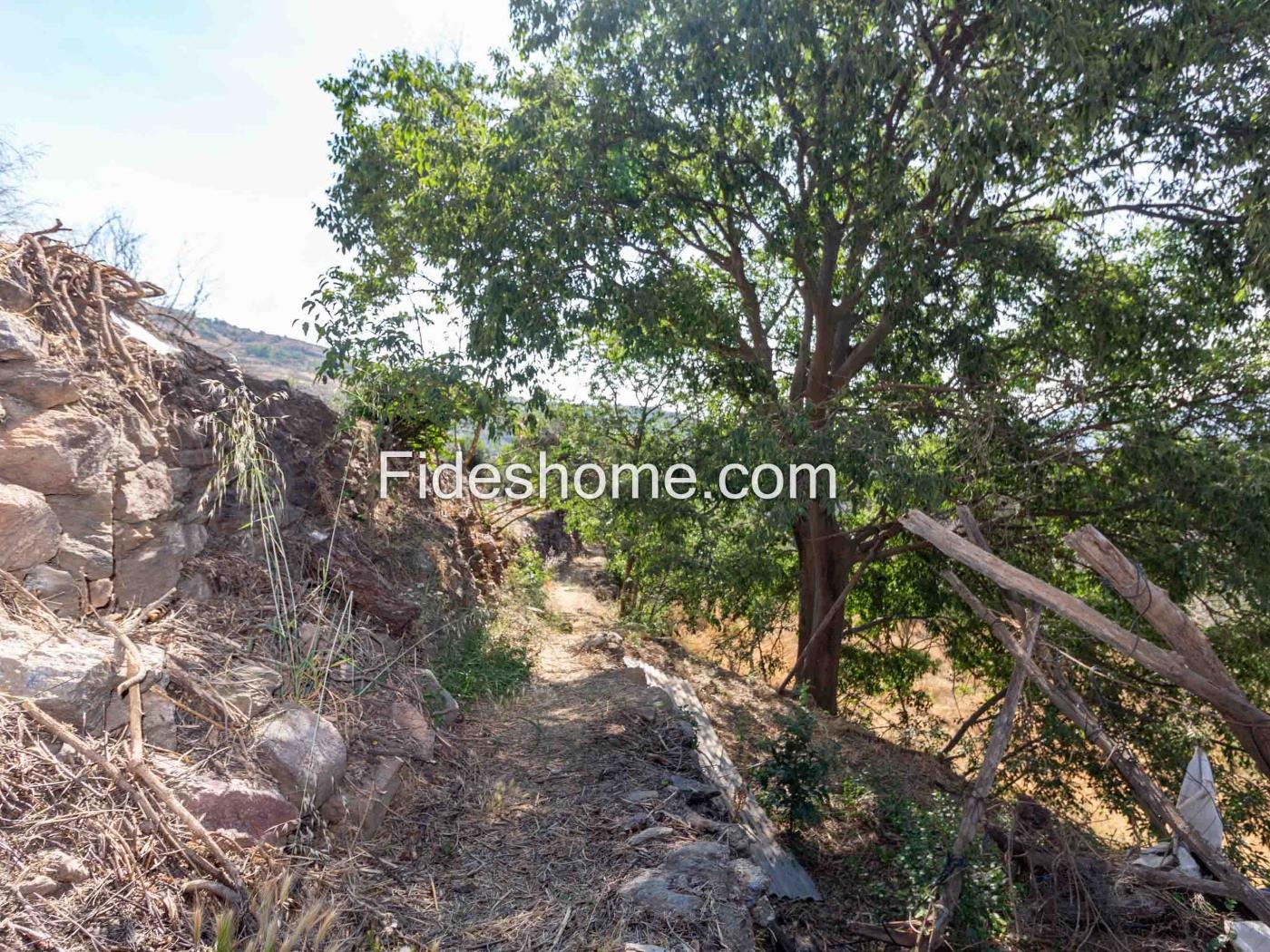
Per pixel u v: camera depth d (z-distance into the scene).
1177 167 9.55
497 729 6.07
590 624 12.99
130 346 5.21
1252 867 7.93
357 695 4.95
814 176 10.41
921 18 9.31
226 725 3.84
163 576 4.50
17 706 3.04
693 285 10.74
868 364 13.13
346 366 9.62
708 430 10.84
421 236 10.48
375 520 8.07
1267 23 8.16
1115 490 10.95
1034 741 10.32
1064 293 10.12
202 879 3.00
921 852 5.58
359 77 10.95
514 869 4.03
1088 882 5.87
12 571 3.56
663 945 3.43
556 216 9.45
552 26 9.94
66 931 2.54
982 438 10.08
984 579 12.16
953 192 10.41
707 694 10.23
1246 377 10.53
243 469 5.00
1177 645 5.42
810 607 13.35
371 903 3.53
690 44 9.48
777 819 6.85
